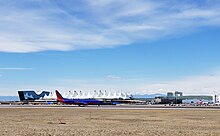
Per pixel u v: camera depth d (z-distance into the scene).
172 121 56.03
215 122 54.00
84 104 170.50
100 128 41.44
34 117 65.94
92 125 46.81
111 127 43.28
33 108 117.06
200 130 39.81
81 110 100.06
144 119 60.97
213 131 38.50
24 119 59.84
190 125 47.75
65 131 37.06
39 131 37.06
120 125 47.03
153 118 63.69
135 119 60.88
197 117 67.06
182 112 87.88
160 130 39.03
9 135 33.09
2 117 65.69
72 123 50.78
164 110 100.38
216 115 74.12
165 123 51.47
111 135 33.66
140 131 37.53
